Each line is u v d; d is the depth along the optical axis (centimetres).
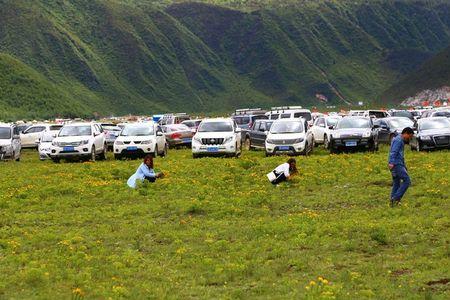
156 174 3559
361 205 2711
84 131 5175
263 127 5891
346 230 2162
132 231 2298
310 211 2603
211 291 1542
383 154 4766
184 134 6838
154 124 5441
